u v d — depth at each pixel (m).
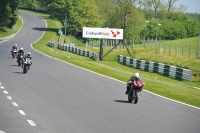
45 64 82.88
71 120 28.70
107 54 124.94
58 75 62.81
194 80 80.44
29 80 53.75
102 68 85.25
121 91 48.19
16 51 93.81
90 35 121.69
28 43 191.50
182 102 43.28
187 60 101.44
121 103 38.62
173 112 35.72
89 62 102.38
